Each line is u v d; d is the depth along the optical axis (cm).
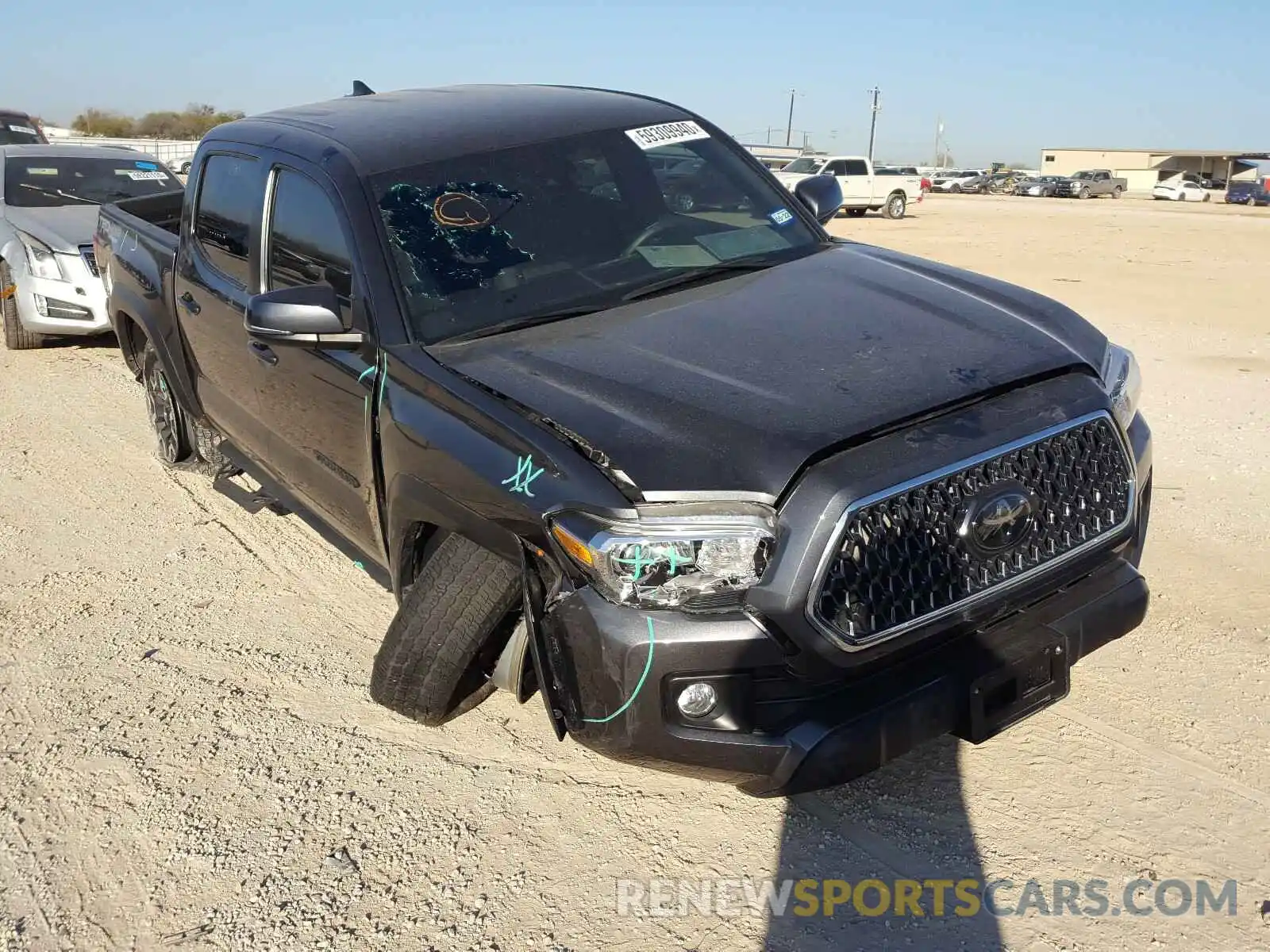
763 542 254
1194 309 1183
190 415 570
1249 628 409
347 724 382
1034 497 278
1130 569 312
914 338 314
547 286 364
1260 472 584
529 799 337
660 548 254
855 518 254
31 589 500
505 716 383
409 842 320
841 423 268
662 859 308
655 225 399
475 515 297
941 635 271
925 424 273
